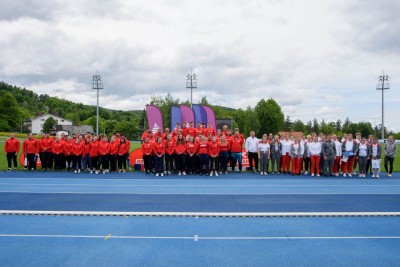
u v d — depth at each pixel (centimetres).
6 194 1205
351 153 1786
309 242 689
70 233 742
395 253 629
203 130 1923
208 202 1073
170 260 591
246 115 9450
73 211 934
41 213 909
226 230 770
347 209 977
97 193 1232
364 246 666
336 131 11006
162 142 1800
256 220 858
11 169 2027
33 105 19100
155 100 7138
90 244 671
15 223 819
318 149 1817
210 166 1812
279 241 695
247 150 1959
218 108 10519
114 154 1920
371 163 1822
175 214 902
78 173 1883
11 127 10338
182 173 1836
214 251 636
